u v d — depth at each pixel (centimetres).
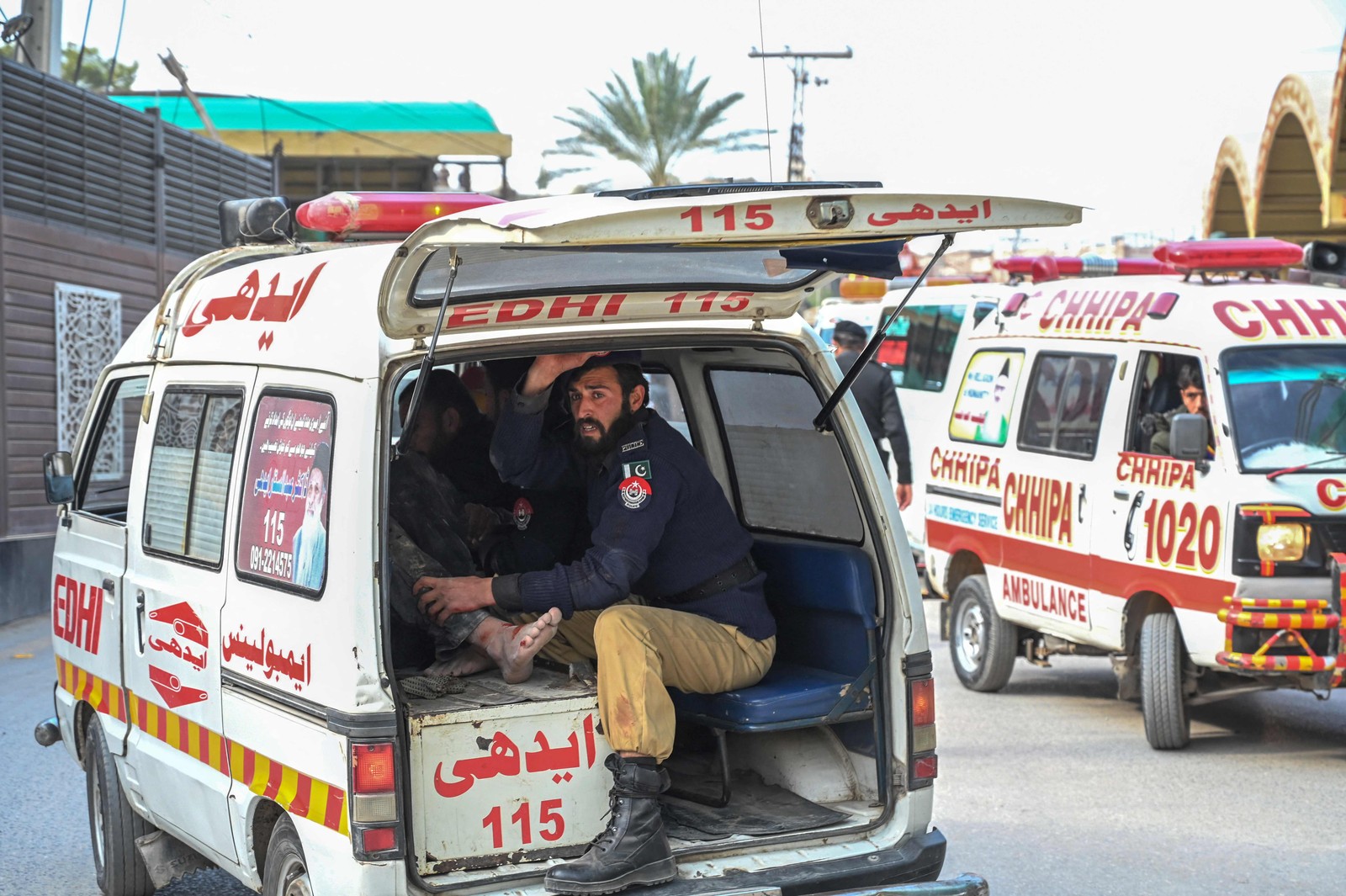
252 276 491
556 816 402
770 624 466
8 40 1550
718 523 466
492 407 552
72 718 603
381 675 378
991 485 1002
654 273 432
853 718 448
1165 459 829
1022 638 1007
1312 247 920
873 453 459
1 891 613
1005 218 384
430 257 380
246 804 434
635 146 3588
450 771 390
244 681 434
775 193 383
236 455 457
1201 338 833
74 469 612
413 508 466
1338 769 793
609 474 460
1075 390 930
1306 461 787
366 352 396
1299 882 599
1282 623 764
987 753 833
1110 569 866
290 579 411
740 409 532
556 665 447
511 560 519
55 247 1548
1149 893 587
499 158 3712
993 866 624
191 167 1898
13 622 1370
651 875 401
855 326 1282
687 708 462
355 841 375
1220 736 878
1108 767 798
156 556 511
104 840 582
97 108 1655
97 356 1633
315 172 3750
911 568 452
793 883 413
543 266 410
